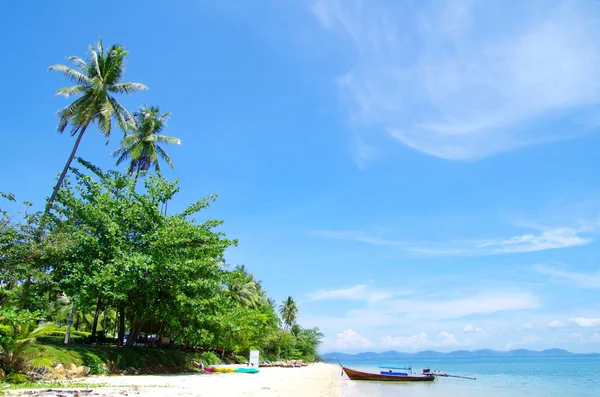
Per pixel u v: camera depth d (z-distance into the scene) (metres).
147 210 24.45
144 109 37.72
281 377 31.94
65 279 21.27
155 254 22.52
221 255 28.69
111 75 27.91
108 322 45.06
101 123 27.36
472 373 75.19
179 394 14.82
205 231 26.77
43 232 20.98
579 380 51.12
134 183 25.92
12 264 19.36
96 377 18.28
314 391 23.25
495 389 36.00
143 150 35.28
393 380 41.09
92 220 23.20
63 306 32.78
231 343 37.53
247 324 38.47
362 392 29.75
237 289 55.03
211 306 25.27
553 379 53.38
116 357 21.66
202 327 27.70
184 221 25.78
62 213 23.20
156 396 13.88
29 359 15.70
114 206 23.97
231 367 32.34
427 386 37.59
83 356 19.27
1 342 14.23
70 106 26.91
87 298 20.66
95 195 24.39
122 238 22.91
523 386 40.03
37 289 21.77
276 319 66.06
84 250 22.25
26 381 14.42
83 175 25.36
